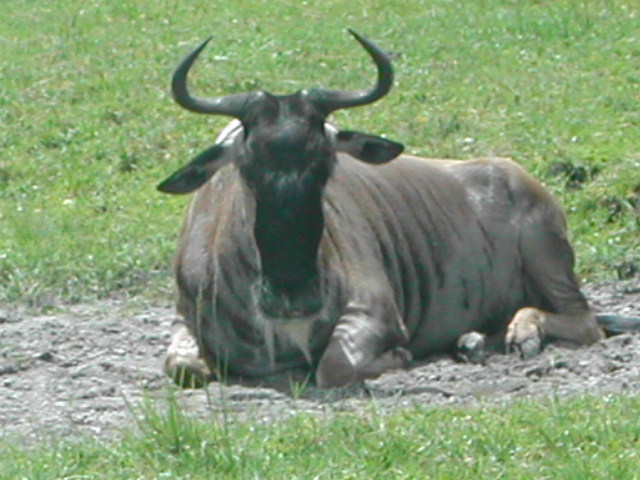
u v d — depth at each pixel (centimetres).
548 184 4903
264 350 3247
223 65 6500
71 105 5988
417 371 3253
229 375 3306
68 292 4262
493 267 3656
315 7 7550
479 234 3650
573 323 3628
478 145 5303
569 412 2742
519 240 3688
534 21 7019
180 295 3388
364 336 3241
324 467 2473
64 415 2973
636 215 4666
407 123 5575
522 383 3114
